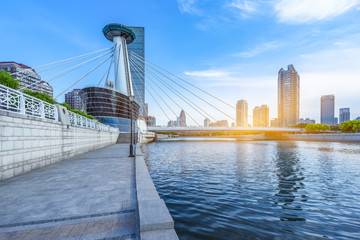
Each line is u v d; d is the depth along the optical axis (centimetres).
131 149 1474
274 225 623
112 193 589
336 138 7606
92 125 2222
